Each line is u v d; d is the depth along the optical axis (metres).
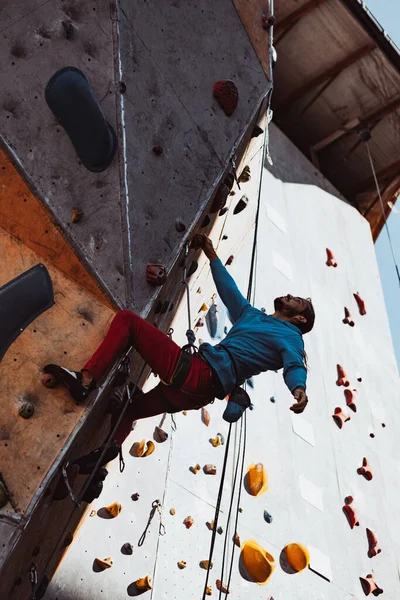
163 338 4.37
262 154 6.48
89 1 4.93
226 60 5.66
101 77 4.81
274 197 11.05
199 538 7.16
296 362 4.41
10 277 4.31
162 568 6.71
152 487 6.97
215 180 5.21
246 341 4.56
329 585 8.23
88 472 4.40
